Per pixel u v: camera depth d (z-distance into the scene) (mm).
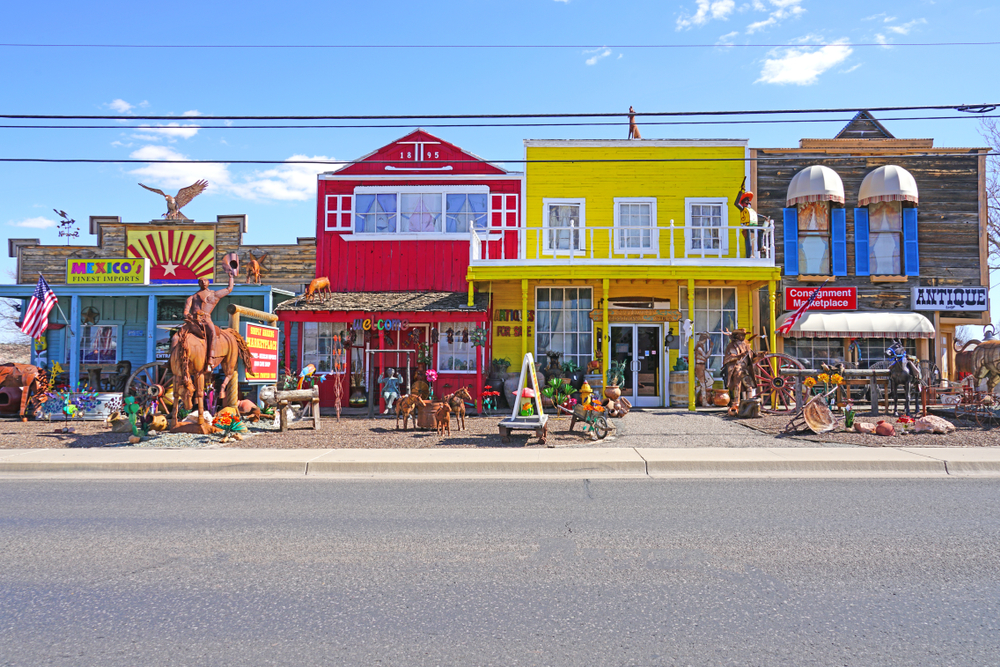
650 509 6973
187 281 20406
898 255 19578
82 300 19656
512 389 17219
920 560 5203
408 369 16750
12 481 8930
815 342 19406
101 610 4254
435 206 19984
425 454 10320
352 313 16812
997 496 7586
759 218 19562
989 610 4215
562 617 4094
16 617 4152
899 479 8719
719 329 18984
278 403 13125
